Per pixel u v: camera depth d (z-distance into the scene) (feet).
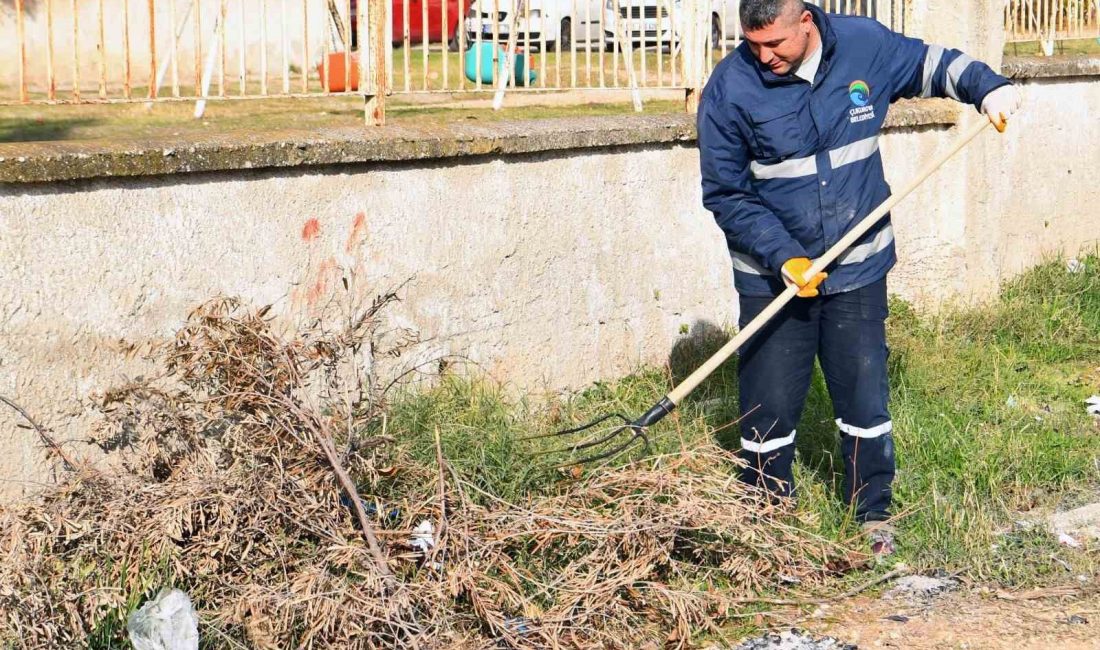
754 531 13.46
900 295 24.25
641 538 13.03
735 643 12.53
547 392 18.45
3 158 12.72
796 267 13.32
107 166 13.50
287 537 12.66
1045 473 16.53
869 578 13.80
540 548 13.05
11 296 13.08
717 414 17.62
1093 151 28.63
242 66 16.17
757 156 13.80
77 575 11.99
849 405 14.40
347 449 13.01
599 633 12.21
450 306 17.34
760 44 13.04
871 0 24.07
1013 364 21.44
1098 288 25.57
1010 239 26.58
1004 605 13.16
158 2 29.58
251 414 13.16
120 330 13.99
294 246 15.48
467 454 14.73
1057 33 27.55
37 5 29.48
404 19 17.21
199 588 12.21
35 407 13.41
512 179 17.85
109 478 13.08
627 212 19.53
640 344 20.06
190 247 14.48
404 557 12.44
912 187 13.60
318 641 11.82
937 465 16.44
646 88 20.22
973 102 13.88
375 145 15.99
